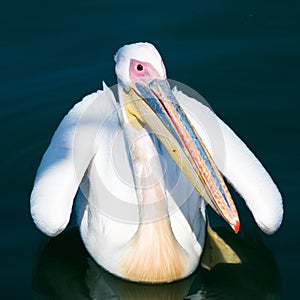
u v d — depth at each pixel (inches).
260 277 419.5
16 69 544.1
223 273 423.5
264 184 425.7
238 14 573.3
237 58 549.3
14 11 574.9
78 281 422.3
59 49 552.7
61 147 434.9
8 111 524.7
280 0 579.2
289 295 403.9
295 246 433.1
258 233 445.7
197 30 562.9
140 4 578.6
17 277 417.7
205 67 543.5
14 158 496.7
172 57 547.8
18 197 467.5
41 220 418.9
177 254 409.1
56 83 536.4
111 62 543.5
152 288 415.2
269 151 490.3
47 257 434.3
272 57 549.3
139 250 408.5
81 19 568.1
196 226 423.2
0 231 444.5
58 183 419.8
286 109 519.5
